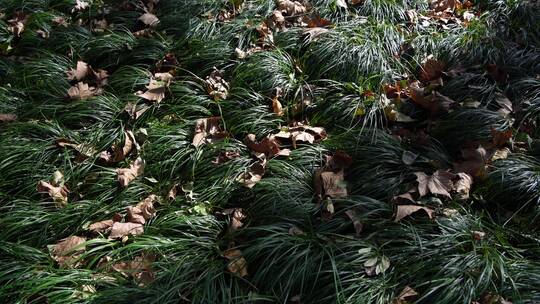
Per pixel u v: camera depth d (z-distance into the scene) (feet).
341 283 6.67
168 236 7.32
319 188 7.52
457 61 9.12
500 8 10.05
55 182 7.95
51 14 10.59
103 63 9.66
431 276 6.63
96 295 6.69
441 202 7.28
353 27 9.55
